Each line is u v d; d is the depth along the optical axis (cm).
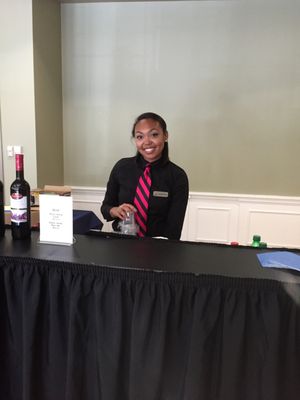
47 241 105
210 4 300
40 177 307
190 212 334
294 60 297
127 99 329
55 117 329
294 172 315
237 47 303
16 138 300
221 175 326
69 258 90
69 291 89
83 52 328
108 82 329
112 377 87
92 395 93
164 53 315
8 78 292
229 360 82
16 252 95
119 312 85
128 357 88
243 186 325
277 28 295
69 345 90
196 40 308
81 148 346
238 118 314
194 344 82
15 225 106
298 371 82
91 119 339
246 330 81
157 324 83
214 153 323
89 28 323
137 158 157
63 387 94
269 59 301
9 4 280
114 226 160
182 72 315
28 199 108
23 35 283
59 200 101
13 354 97
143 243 108
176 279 81
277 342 79
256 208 323
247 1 295
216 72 310
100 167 347
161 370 84
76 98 338
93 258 91
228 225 330
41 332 92
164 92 321
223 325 82
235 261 92
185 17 306
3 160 305
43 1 293
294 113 306
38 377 94
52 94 320
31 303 90
